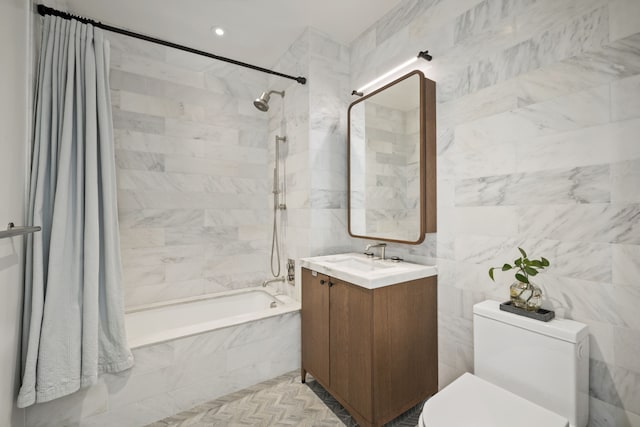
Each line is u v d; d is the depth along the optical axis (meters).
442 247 1.64
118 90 2.18
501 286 1.37
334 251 2.26
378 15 2.03
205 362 1.75
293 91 2.36
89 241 1.42
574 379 0.99
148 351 1.59
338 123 2.29
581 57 1.12
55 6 1.71
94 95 1.49
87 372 1.39
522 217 1.30
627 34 1.01
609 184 1.05
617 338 1.04
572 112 1.14
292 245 2.39
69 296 1.38
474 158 1.49
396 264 1.78
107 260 1.50
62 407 1.39
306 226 2.20
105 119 1.53
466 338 1.52
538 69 1.24
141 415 1.57
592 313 1.09
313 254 2.16
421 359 1.59
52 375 1.31
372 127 2.00
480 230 1.46
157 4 1.90
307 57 2.17
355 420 1.57
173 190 2.40
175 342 1.66
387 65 2.00
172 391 1.65
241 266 2.71
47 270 1.35
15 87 1.18
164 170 2.36
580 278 1.12
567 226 1.16
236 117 2.68
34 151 1.34
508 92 1.34
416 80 1.69
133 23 2.10
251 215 2.76
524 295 1.19
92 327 1.41
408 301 1.53
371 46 2.14
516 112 1.32
